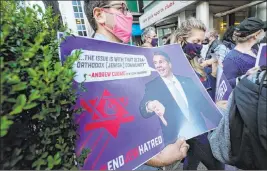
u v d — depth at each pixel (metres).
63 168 0.92
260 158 1.37
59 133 0.95
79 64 1.19
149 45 2.83
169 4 7.08
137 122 1.35
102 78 1.29
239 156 1.46
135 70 1.47
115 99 1.31
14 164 0.79
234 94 1.47
